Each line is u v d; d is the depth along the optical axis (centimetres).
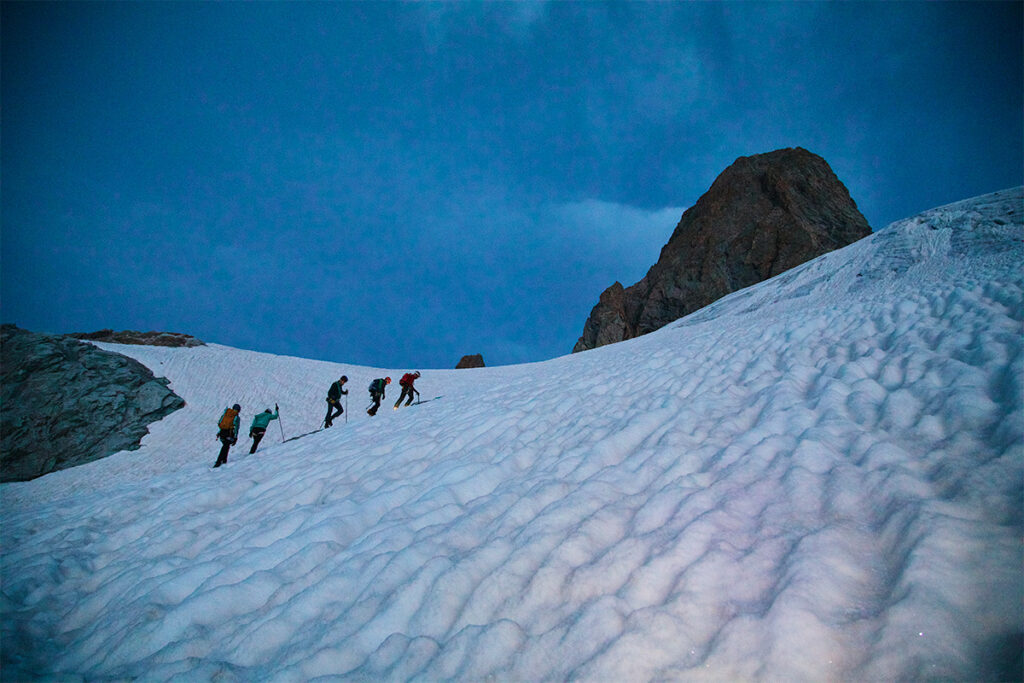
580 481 448
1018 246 1120
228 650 350
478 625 296
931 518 250
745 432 443
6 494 1956
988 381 394
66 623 463
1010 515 241
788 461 362
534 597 303
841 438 380
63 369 2703
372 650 309
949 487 278
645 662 229
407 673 278
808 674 201
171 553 568
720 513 319
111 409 2589
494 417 783
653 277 6475
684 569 279
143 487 961
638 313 6306
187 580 459
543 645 263
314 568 425
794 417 436
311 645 327
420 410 1195
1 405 2425
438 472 578
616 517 360
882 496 289
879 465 321
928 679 182
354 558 414
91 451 2338
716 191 6662
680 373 753
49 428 2398
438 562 358
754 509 319
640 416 551
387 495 542
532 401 848
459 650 279
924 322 588
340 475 709
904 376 469
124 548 612
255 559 457
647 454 454
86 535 692
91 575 557
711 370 710
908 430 364
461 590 331
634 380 796
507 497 451
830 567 245
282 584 415
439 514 454
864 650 202
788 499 317
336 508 544
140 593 463
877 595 227
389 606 334
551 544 348
